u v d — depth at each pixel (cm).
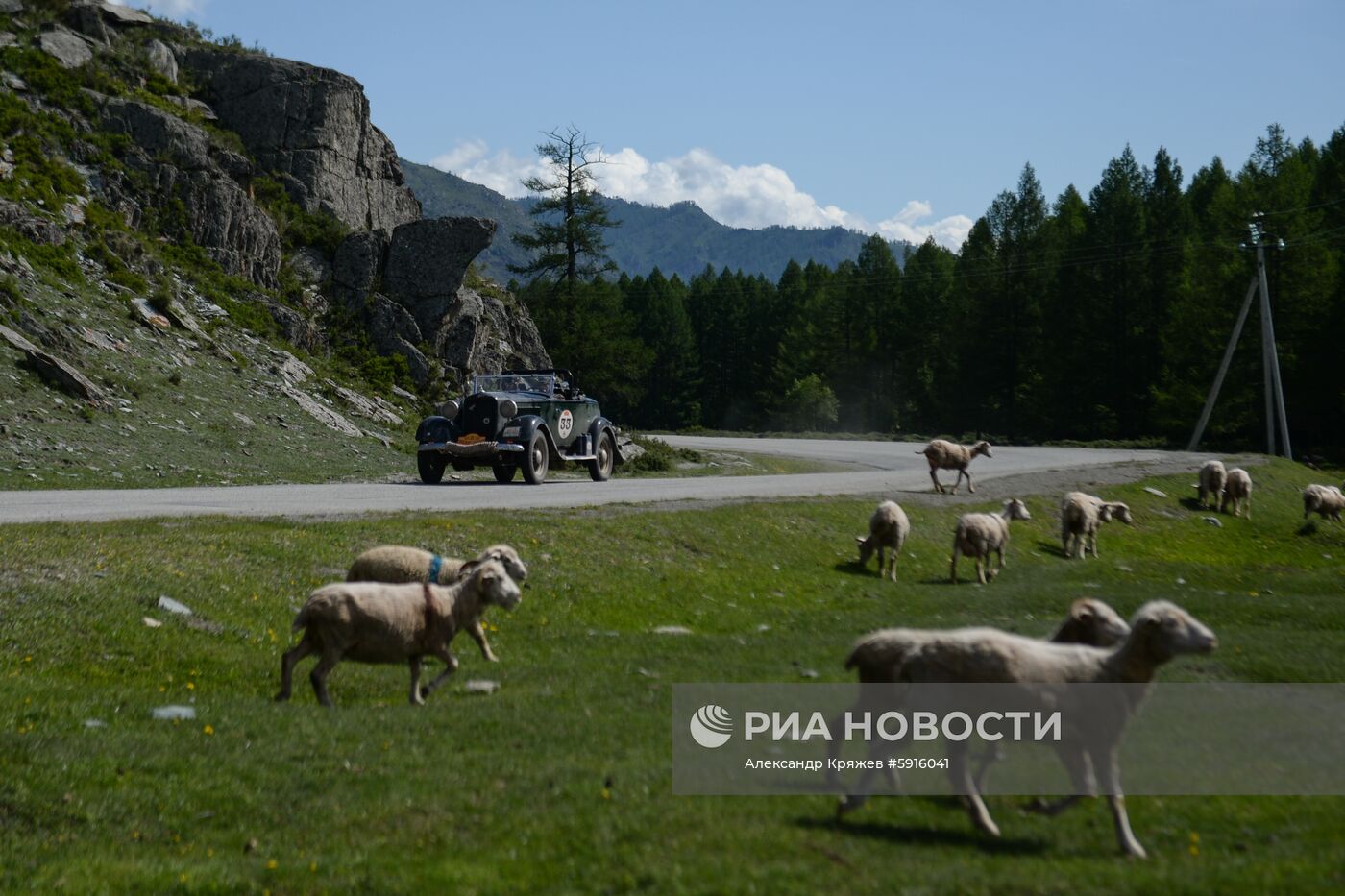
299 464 3291
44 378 3147
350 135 5747
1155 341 9075
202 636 1332
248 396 3791
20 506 1981
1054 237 9812
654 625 1727
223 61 5584
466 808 766
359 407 4275
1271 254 7744
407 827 742
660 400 14325
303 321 4616
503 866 672
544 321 8175
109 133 4672
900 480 3916
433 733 946
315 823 759
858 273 12556
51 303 3600
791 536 2475
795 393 11931
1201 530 3584
